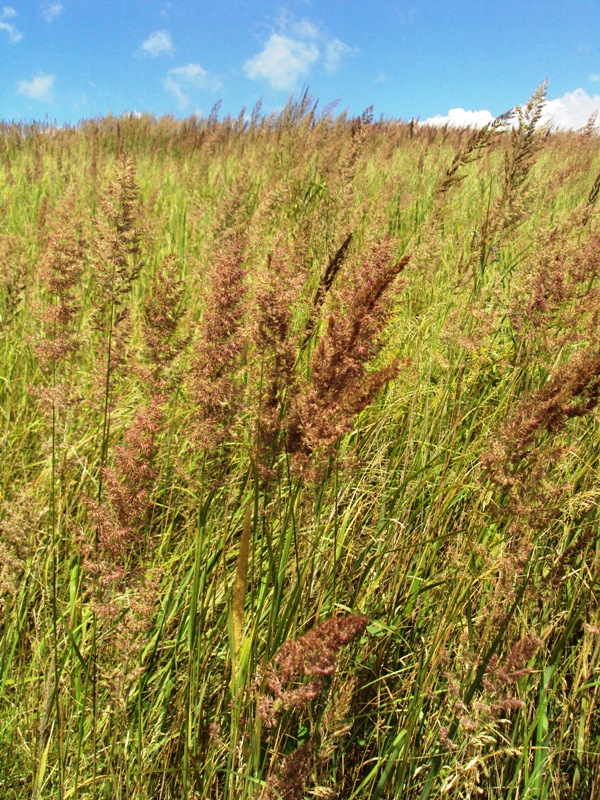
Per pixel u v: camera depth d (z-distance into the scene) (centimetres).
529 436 201
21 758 222
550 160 846
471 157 386
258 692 171
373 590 256
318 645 155
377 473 311
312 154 726
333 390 178
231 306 200
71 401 247
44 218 555
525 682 223
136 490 199
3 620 252
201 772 203
